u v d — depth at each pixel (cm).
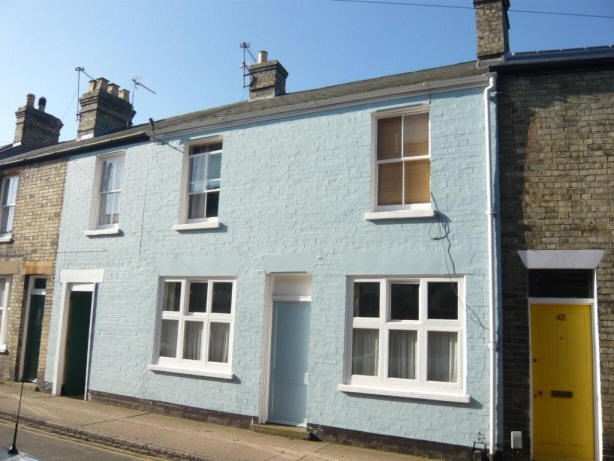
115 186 1246
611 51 799
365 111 931
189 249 1070
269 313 971
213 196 1091
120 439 832
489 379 761
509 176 804
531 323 783
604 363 722
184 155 1127
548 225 773
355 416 844
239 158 1047
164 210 1121
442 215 838
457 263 811
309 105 972
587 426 743
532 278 793
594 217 757
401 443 803
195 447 798
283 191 983
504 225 793
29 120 1712
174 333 1074
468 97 855
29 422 950
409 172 898
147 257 1122
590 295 769
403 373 840
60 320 1225
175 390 1033
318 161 958
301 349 941
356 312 889
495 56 903
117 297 1148
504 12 945
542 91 814
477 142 836
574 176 776
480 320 781
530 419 738
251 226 1005
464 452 758
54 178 1338
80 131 1525
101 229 1227
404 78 1034
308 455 776
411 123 910
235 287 1002
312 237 935
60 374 1202
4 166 1450
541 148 797
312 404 881
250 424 934
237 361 971
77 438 877
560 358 767
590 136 780
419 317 834
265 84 1230
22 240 1358
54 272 1270
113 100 1562
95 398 1135
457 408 775
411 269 841
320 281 912
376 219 879
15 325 1312
